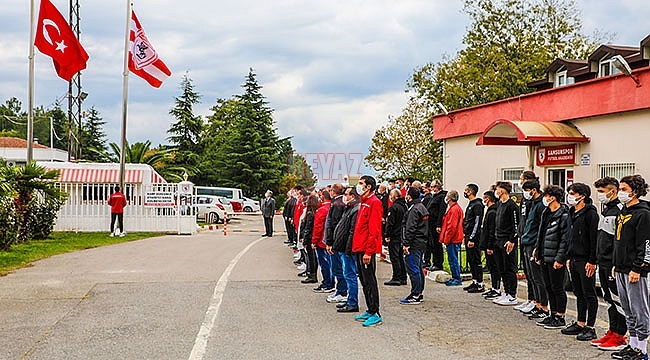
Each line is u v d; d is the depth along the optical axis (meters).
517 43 38.16
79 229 26.09
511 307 10.39
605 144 16.41
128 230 26.44
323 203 11.77
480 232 11.73
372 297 9.09
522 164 19.88
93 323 9.08
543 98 18.81
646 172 15.04
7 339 8.16
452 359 7.27
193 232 26.62
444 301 10.91
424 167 43.16
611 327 7.76
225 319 9.35
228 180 59.75
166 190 26.62
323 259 11.68
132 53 24.95
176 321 9.22
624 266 7.27
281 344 7.93
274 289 12.02
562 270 8.75
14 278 13.14
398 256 12.57
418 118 44.66
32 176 21.17
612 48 22.70
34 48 23.61
